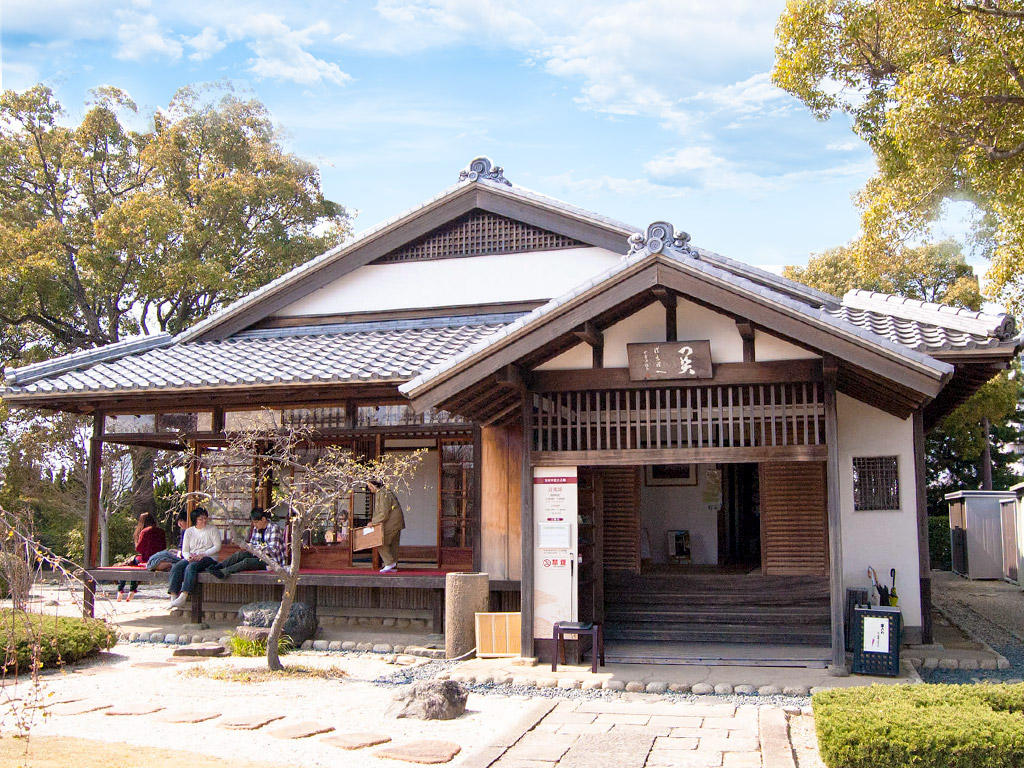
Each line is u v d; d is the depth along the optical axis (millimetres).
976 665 9625
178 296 25891
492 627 10094
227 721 7191
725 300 8477
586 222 13289
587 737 6793
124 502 22547
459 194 13859
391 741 6668
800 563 11133
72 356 13820
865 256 14234
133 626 12898
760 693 8352
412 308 14211
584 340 9398
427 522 15266
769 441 11133
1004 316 9180
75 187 25984
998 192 12453
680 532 14859
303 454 13391
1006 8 11852
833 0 13805
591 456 9461
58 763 5695
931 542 27781
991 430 35094
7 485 22422
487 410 10711
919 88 11695
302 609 11633
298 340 14188
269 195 26422
